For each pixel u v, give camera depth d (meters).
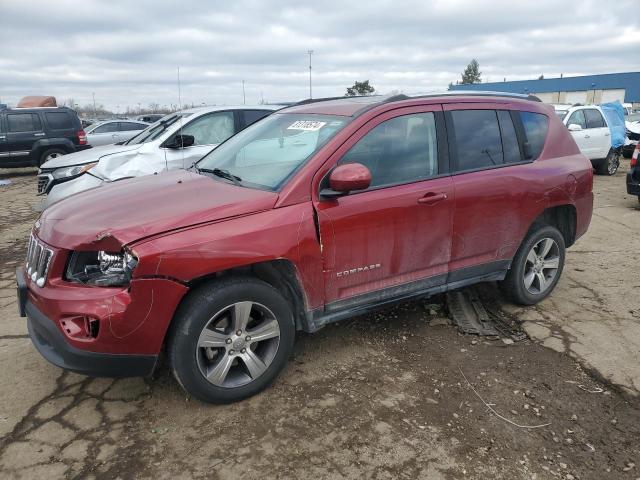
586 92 51.84
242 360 3.07
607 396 3.24
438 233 3.65
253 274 3.17
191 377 2.90
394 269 3.53
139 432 2.87
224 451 2.72
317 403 3.13
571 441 2.83
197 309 2.83
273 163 3.46
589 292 4.88
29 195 10.94
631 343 3.89
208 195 3.15
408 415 3.03
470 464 2.64
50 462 2.64
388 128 3.50
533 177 4.14
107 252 2.75
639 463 2.68
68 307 2.70
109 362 2.74
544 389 3.31
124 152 7.02
